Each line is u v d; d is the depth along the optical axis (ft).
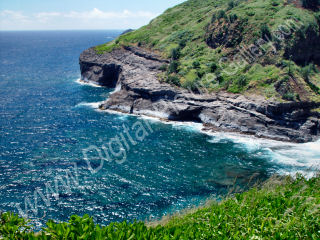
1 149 129.90
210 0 337.93
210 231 29.35
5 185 99.30
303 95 150.10
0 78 321.32
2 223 30.19
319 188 39.01
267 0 234.79
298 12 207.10
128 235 26.45
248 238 26.96
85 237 25.40
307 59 189.98
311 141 135.44
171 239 26.96
